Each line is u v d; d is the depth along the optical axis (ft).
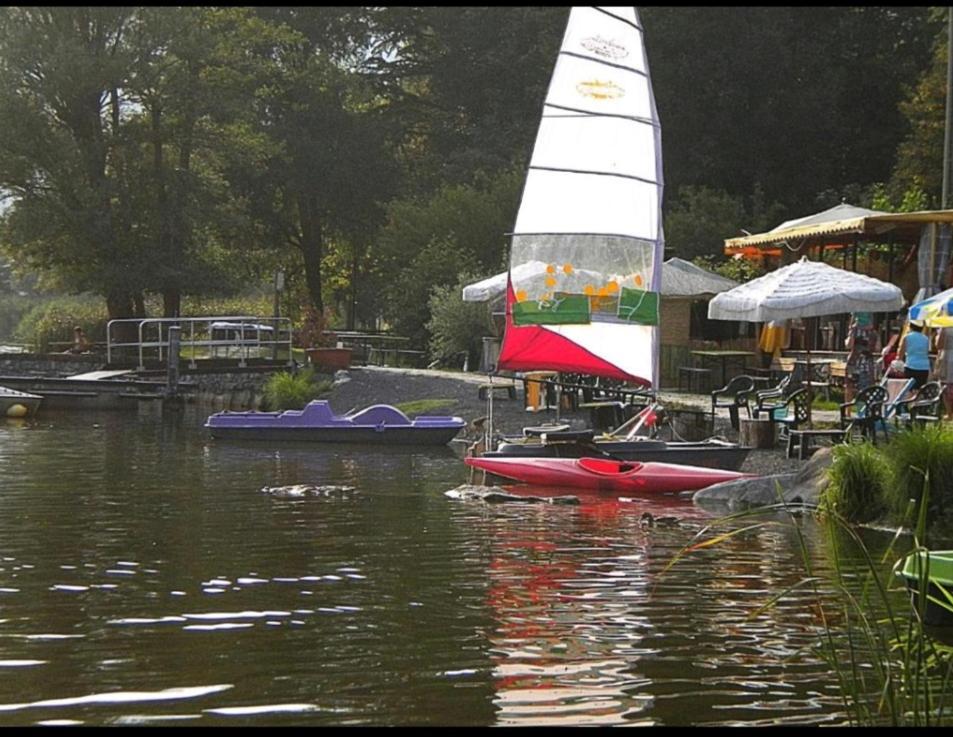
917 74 169.48
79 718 24.56
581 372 65.57
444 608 33.76
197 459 73.20
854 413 70.69
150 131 151.94
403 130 200.75
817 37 174.50
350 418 83.87
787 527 47.83
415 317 142.82
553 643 30.09
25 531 46.24
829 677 27.30
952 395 67.00
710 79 167.43
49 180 147.13
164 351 150.10
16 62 145.07
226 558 40.88
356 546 43.27
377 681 26.96
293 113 187.21
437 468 68.80
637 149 65.31
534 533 46.21
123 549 42.50
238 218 156.04
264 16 193.77
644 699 25.86
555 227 64.80
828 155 172.96
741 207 147.84
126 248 149.89
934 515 46.01
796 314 69.41
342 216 194.70
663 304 107.76
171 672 27.55
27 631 31.04
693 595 35.53
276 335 131.85
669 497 57.00
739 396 71.77
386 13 198.59
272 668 27.89
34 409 107.96
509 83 188.44
